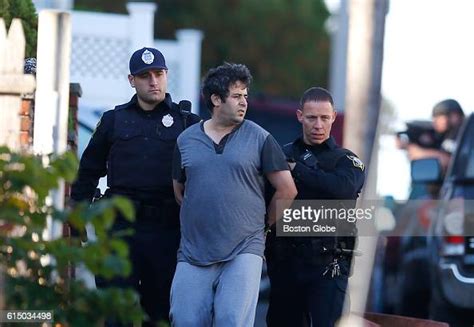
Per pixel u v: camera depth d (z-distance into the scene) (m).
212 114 17.11
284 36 86.88
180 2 83.38
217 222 16.80
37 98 16.55
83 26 37.03
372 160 19.39
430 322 18.08
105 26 37.06
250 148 16.91
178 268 17.05
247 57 85.81
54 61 16.55
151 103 18.03
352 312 18.44
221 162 16.81
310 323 18.55
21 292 12.53
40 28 16.48
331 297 17.98
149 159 17.97
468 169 25.77
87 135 31.66
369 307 26.64
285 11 86.56
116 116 18.16
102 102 37.12
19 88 15.69
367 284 18.97
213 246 16.83
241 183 16.84
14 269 12.69
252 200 16.92
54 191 14.77
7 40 15.76
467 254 25.20
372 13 19.61
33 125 17.25
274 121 48.66
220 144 16.97
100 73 37.12
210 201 16.80
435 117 32.78
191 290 16.84
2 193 12.55
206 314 16.84
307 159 18.11
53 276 12.86
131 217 12.05
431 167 27.53
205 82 17.02
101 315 12.55
